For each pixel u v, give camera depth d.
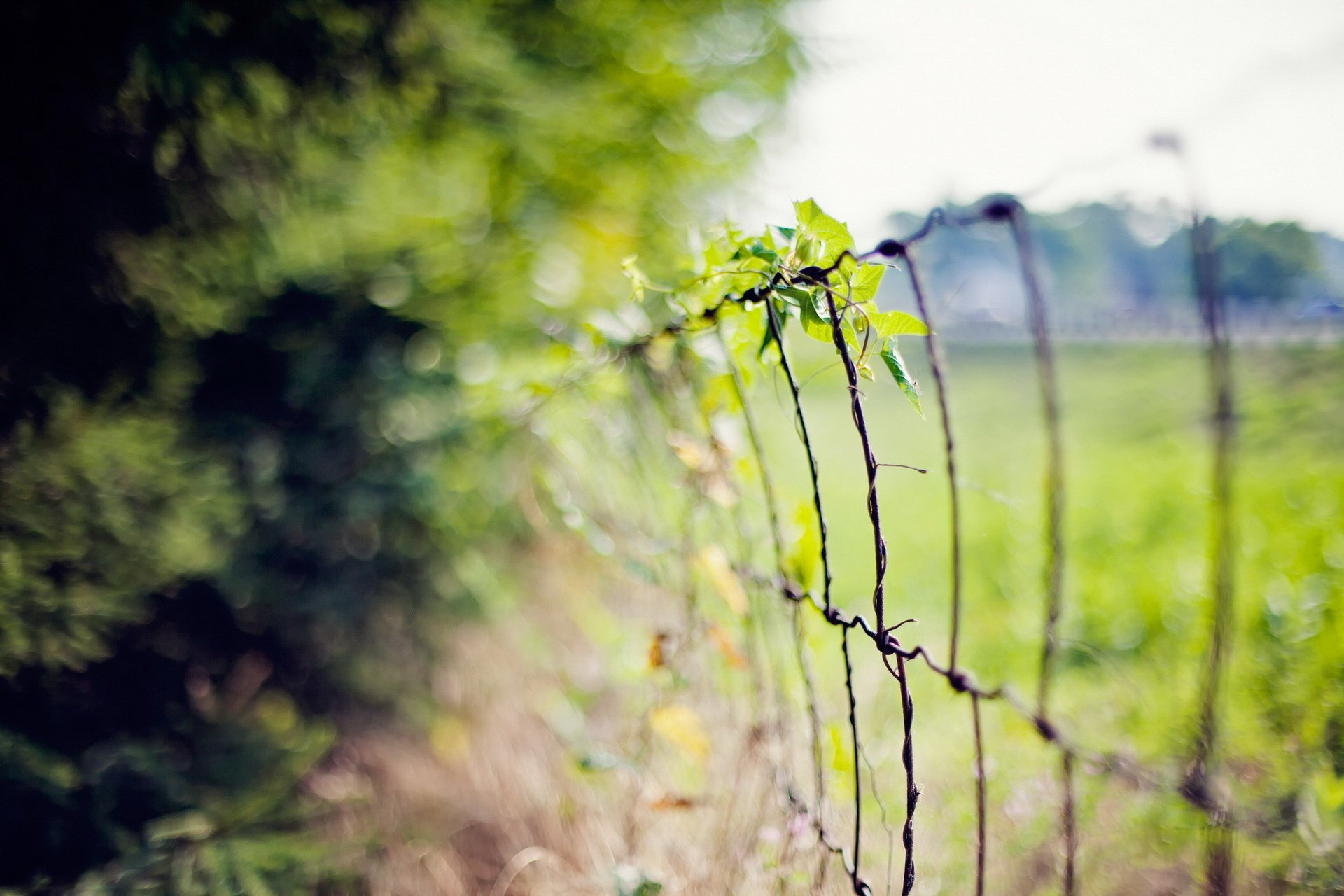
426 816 2.31
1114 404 9.94
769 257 1.24
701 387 1.76
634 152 3.61
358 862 1.98
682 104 3.76
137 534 2.14
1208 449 6.59
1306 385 7.85
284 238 2.45
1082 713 2.68
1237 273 14.88
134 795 2.02
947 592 3.89
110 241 2.02
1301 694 2.56
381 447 2.87
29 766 1.87
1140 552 4.15
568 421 2.33
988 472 6.42
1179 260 28.89
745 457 1.80
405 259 3.00
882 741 2.37
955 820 2.10
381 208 2.81
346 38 2.21
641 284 1.56
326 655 2.78
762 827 1.65
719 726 1.95
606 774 2.13
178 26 1.85
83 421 2.04
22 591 1.89
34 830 1.85
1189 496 4.96
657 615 2.24
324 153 2.43
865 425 1.06
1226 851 1.71
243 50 2.03
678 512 1.98
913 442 8.40
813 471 1.23
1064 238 32.62
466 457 2.88
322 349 2.83
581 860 1.99
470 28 2.59
